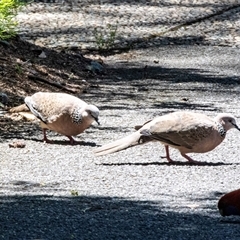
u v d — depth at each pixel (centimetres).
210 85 2100
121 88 2031
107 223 1054
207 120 1414
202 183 1289
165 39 2758
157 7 3397
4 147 1485
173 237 1001
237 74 2247
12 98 1794
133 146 1449
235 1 3550
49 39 2664
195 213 1109
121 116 1738
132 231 1023
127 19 3105
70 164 1389
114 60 2412
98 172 1344
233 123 1423
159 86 2073
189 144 1399
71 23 2983
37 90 1888
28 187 1249
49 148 1488
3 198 1180
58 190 1233
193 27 2981
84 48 2538
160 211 1117
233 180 1311
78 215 1089
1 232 1011
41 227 1033
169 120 1401
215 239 995
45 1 3447
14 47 2100
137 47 2609
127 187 1255
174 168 1379
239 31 2933
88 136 1577
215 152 1495
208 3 3500
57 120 1502
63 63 2142
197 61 2423
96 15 3175
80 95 1933
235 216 1071
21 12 3161
